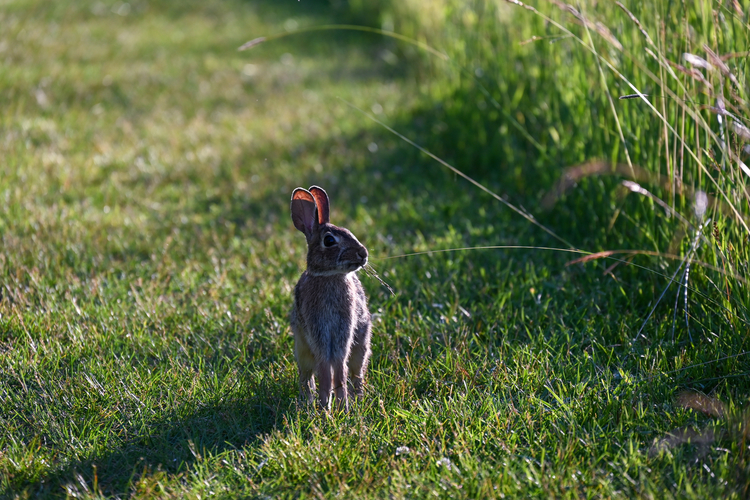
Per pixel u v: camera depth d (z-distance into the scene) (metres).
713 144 12.13
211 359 11.82
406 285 14.27
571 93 17.12
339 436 9.45
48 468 9.13
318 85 31.61
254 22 41.94
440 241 16.12
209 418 10.17
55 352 11.62
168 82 30.88
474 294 13.94
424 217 17.89
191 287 14.20
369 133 24.97
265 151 23.42
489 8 22.38
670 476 8.58
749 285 10.68
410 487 8.55
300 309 10.40
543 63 19.36
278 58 36.22
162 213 18.31
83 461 9.31
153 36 38.00
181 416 10.17
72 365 11.36
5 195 17.89
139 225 17.33
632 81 14.23
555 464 8.78
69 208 18.03
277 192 19.94
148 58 34.31
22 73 29.39
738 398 9.94
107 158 22.11
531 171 19.42
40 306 13.26
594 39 15.48
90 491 8.79
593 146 15.68
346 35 40.88
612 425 9.74
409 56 33.81
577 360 11.20
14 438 9.74
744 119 10.19
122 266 15.16
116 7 42.62
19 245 15.35
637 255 13.88
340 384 10.38
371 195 19.67
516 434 9.41
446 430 9.67
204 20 42.12
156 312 12.93
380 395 10.50
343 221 17.84
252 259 15.48
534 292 13.48
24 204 17.70
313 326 10.20
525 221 17.42
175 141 23.95
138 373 11.05
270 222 17.83
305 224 10.44
